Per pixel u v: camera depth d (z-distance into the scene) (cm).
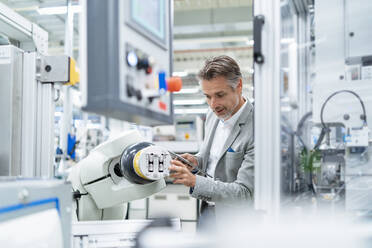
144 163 97
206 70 131
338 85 144
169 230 90
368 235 93
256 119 83
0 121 111
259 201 83
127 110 63
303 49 145
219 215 144
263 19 82
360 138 138
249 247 82
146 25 71
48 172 117
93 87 60
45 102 118
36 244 54
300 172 128
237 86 137
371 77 146
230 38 550
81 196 109
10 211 52
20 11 296
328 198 132
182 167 122
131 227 93
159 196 282
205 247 81
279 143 82
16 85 113
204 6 489
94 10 60
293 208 108
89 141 302
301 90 142
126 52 63
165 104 79
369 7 145
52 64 115
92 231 90
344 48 146
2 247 48
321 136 143
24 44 139
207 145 161
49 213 61
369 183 137
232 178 145
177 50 608
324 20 149
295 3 134
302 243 86
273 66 82
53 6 287
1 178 65
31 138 115
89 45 60
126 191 105
